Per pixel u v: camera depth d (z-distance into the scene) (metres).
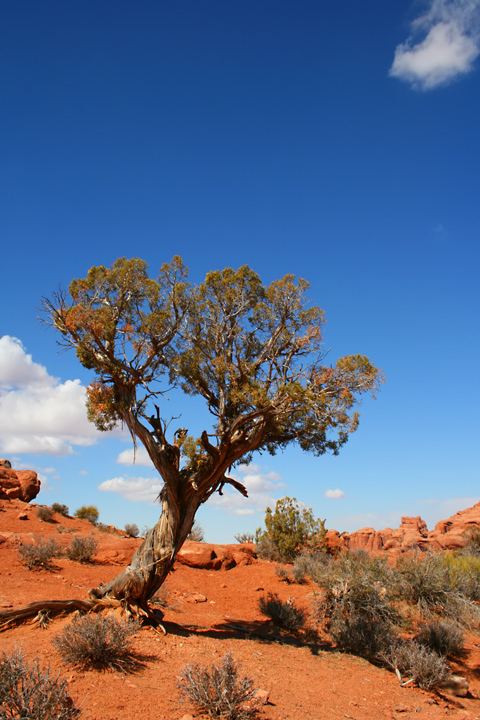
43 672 6.08
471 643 14.18
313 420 13.10
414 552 16.75
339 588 14.02
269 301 14.42
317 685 9.70
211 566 22.80
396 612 13.64
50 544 19.25
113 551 21.52
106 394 12.51
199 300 14.20
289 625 14.63
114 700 6.86
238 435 13.22
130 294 13.52
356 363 12.77
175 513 12.37
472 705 10.03
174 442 12.83
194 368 13.52
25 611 10.20
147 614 11.25
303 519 26.50
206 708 6.89
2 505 28.36
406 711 9.02
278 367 14.20
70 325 12.20
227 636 12.59
